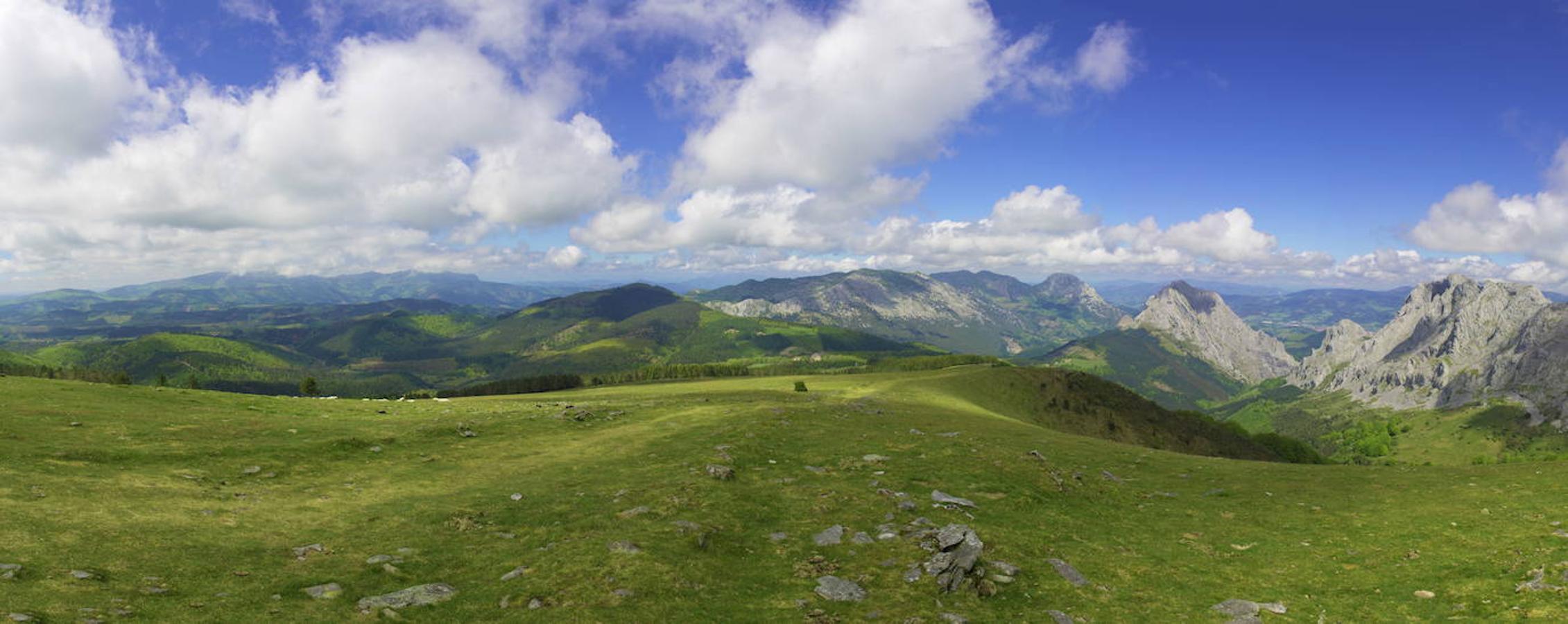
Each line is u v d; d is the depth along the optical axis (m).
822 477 41.12
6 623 16.14
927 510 33.28
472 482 39.97
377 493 36.44
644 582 22.33
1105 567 26.62
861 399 108.69
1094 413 144.75
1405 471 45.25
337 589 21.52
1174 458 55.72
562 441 55.84
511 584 22.47
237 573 22.55
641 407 80.88
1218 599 23.44
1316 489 40.84
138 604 18.83
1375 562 26.67
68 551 22.52
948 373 168.25
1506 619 19.94
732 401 100.88
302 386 116.75
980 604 22.20
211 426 49.88
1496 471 41.84
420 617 19.75
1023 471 43.19
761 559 26.17
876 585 23.47
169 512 29.16
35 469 33.16
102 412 51.19
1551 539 26.28
